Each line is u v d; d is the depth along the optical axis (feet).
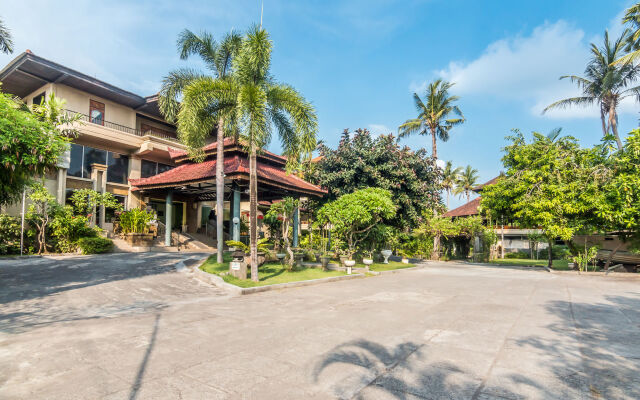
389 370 12.49
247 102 34.47
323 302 26.71
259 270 44.45
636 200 48.60
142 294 28.89
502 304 26.18
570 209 51.67
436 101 110.11
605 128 92.27
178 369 12.40
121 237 69.51
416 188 72.79
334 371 12.33
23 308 23.21
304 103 37.68
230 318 20.74
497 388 11.02
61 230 57.62
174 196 89.35
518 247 121.70
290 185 62.39
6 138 24.56
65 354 13.89
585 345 15.67
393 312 22.89
